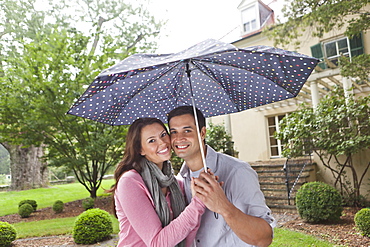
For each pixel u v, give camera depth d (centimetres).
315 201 585
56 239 614
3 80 942
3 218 927
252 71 170
